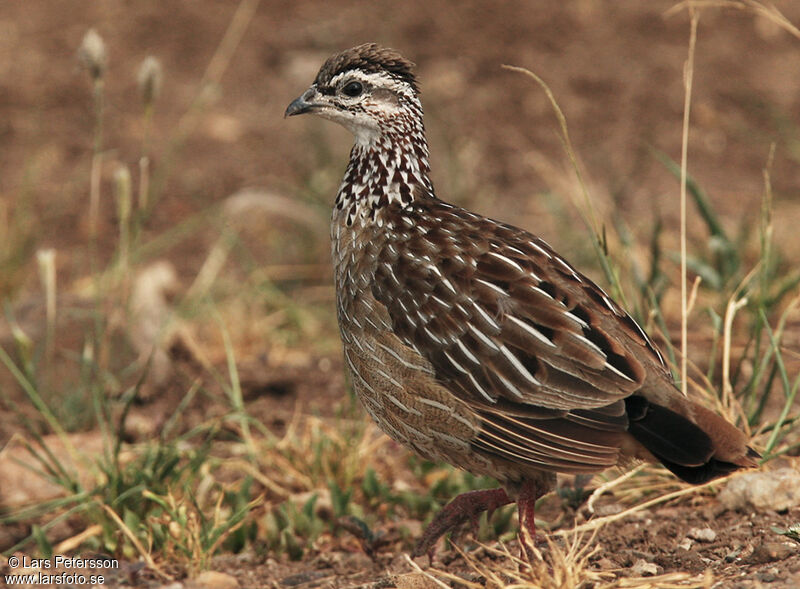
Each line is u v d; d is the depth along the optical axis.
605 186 16.70
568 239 14.74
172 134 18.20
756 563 7.60
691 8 10.18
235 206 15.98
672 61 19.91
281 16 21.39
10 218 15.72
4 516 9.96
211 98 18.58
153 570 8.48
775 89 19.02
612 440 7.24
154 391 12.28
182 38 20.81
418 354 7.83
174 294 14.18
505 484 7.97
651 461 7.49
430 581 7.84
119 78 19.66
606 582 7.53
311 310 14.16
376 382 8.12
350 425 10.58
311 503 9.38
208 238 15.95
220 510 9.48
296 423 11.50
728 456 6.96
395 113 8.89
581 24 21.08
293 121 18.64
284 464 10.28
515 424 7.46
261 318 13.94
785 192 16.42
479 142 17.83
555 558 7.34
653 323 10.08
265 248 15.67
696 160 17.50
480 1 21.69
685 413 7.17
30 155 17.55
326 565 8.86
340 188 8.97
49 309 11.39
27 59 20.03
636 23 21.11
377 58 8.93
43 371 12.09
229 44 20.08
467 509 8.38
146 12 21.61
